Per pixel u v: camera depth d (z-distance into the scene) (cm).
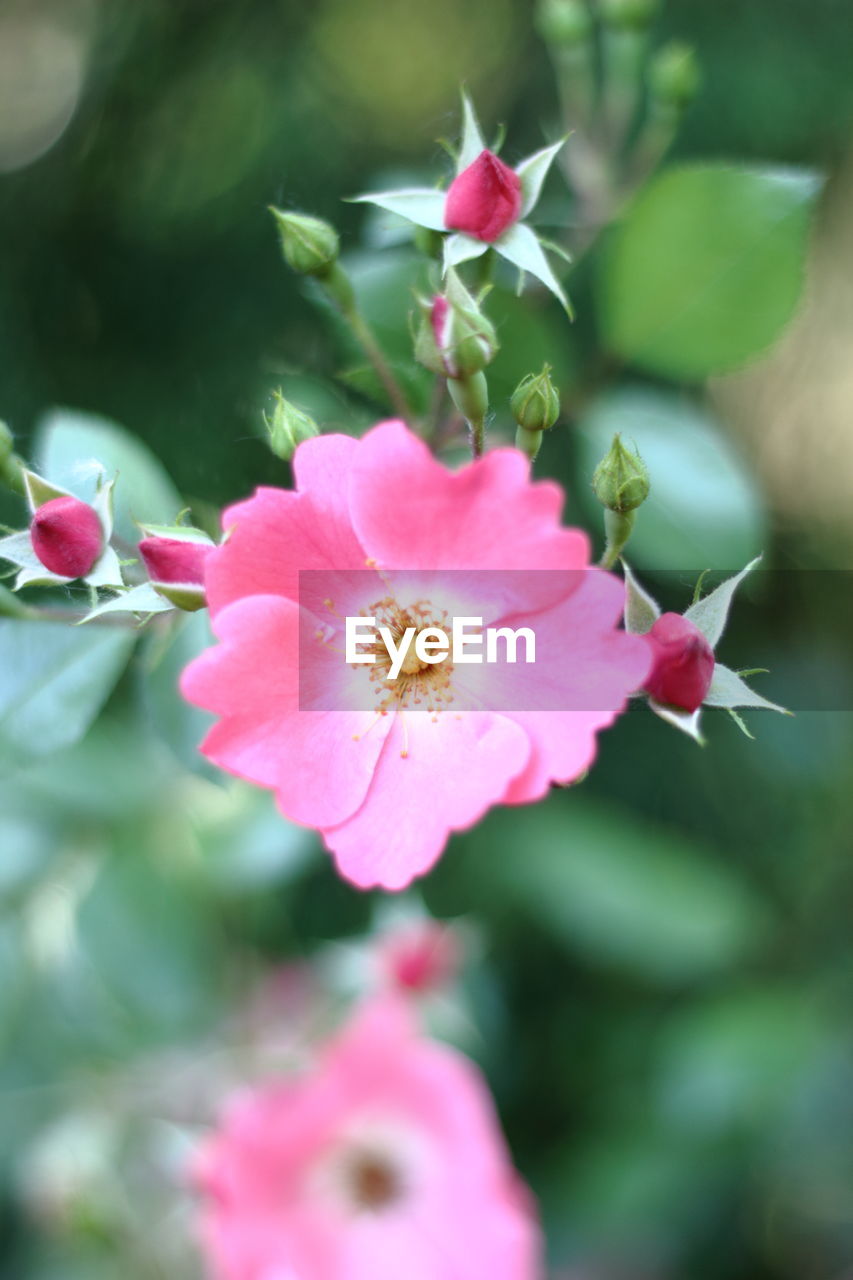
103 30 58
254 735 31
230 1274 39
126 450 37
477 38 60
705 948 51
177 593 31
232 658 30
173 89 58
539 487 30
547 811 53
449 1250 40
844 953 53
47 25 62
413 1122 41
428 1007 46
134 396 57
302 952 54
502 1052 55
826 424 64
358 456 30
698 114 58
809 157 59
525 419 31
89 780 45
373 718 31
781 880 56
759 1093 48
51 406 57
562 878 51
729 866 58
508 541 30
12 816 44
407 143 59
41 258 58
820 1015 50
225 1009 46
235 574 31
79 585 34
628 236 39
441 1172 40
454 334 31
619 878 51
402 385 37
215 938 46
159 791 45
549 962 58
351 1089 40
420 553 30
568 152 44
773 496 64
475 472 30
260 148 58
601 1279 51
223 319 56
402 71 61
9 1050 45
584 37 44
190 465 55
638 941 51
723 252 39
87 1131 44
